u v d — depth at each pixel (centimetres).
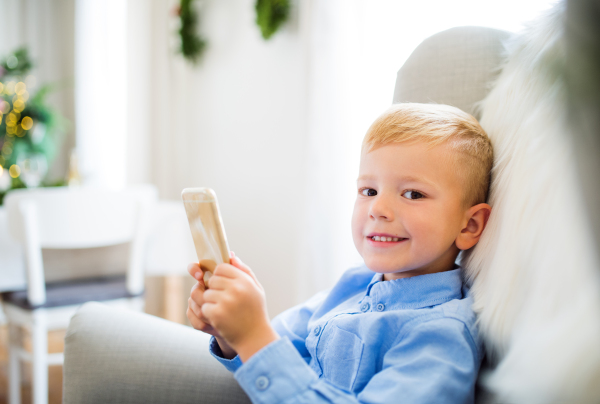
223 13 221
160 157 256
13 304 140
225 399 65
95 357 66
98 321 69
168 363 66
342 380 61
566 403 31
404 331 58
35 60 362
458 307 58
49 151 279
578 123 20
